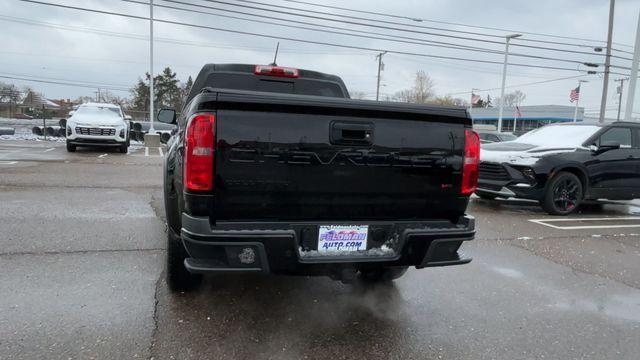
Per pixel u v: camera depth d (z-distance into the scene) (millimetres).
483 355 3025
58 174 10164
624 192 8461
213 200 2764
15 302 3430
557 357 3043
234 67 5176
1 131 23562
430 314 3627
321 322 3391
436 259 3207
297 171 2861
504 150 8109
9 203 6871
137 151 17516
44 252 4602
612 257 5484
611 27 25484
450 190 3238
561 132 8914
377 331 3293
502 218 7562
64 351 2795
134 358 2762
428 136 3137
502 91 33375
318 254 2951
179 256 3459
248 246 2760
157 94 77000
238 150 2748
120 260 4449
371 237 3094
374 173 3025
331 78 5441
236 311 3480
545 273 4766
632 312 3846
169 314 3365
